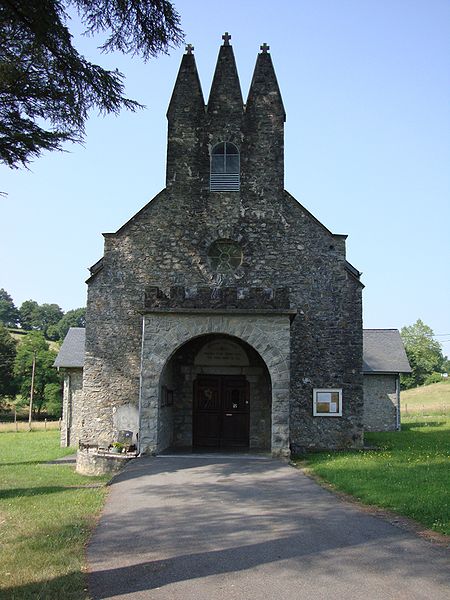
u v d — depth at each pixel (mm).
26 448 30359
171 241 21672
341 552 7969
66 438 30766
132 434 20547
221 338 21781
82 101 10523
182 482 14102
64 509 11406
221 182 22047
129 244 21688
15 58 9953
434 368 108688
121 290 21438
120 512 11016
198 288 18844
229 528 9562
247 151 22188
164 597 6449
